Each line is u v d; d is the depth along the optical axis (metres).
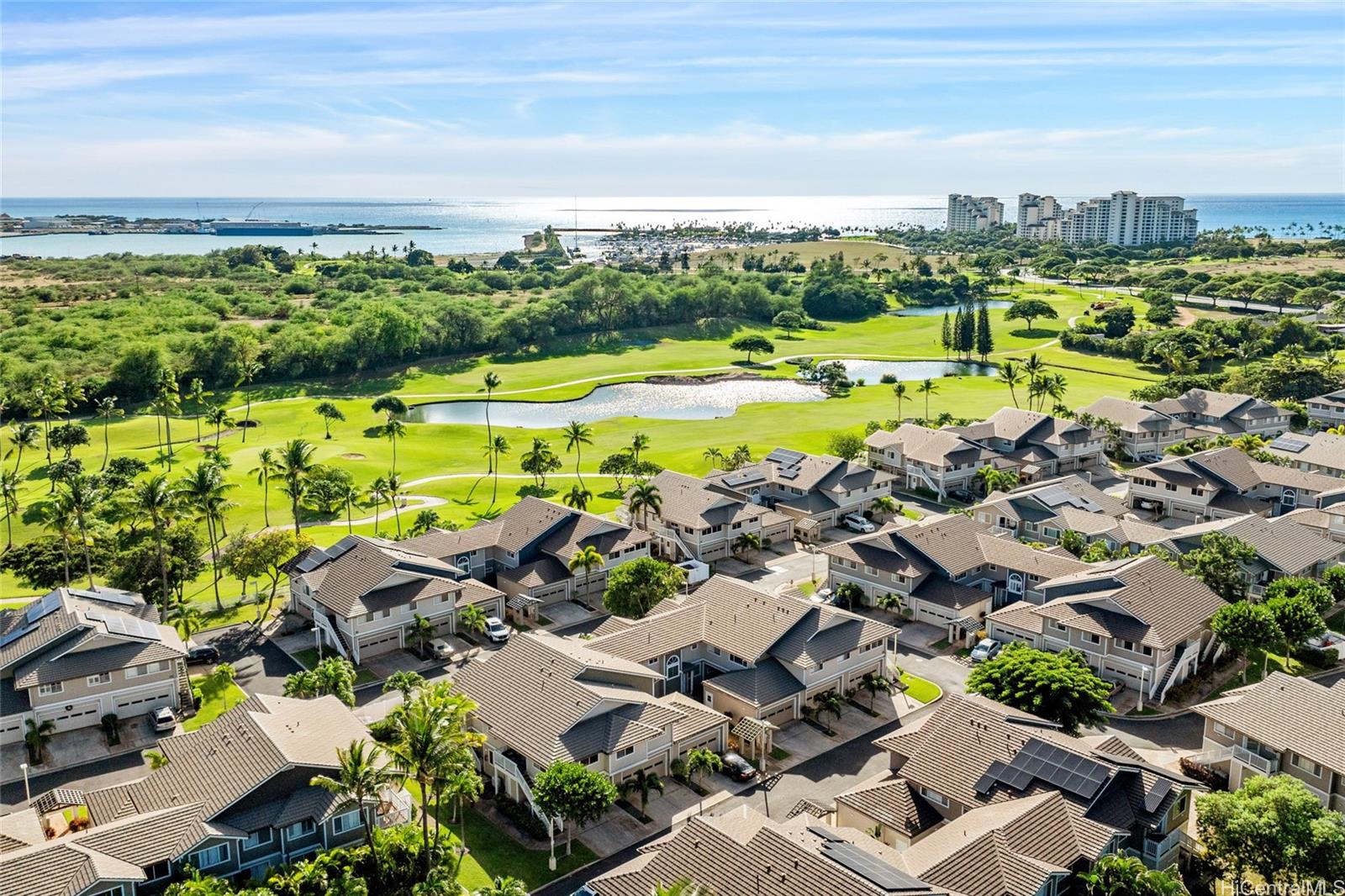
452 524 107.62
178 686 74.06
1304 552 91.12
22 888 44.59
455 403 196.38
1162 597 77.19
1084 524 102.00
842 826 55.81
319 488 115.75
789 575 99.94
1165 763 63.94
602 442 154.25
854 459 136.62
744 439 154.38
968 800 53.22
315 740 57.41
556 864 54.62
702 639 75.12
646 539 99.62
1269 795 49.66
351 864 51.56
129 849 48.81
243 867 51.88
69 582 90.94
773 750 66.94
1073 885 47.16
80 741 68.69
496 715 62.94
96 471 135.62
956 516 98.44
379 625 81.50
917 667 79.50
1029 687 63.44
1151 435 147.25
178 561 91.50
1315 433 148.88
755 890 44.16
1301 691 59.97
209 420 156.62
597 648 73.19
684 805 60.56
